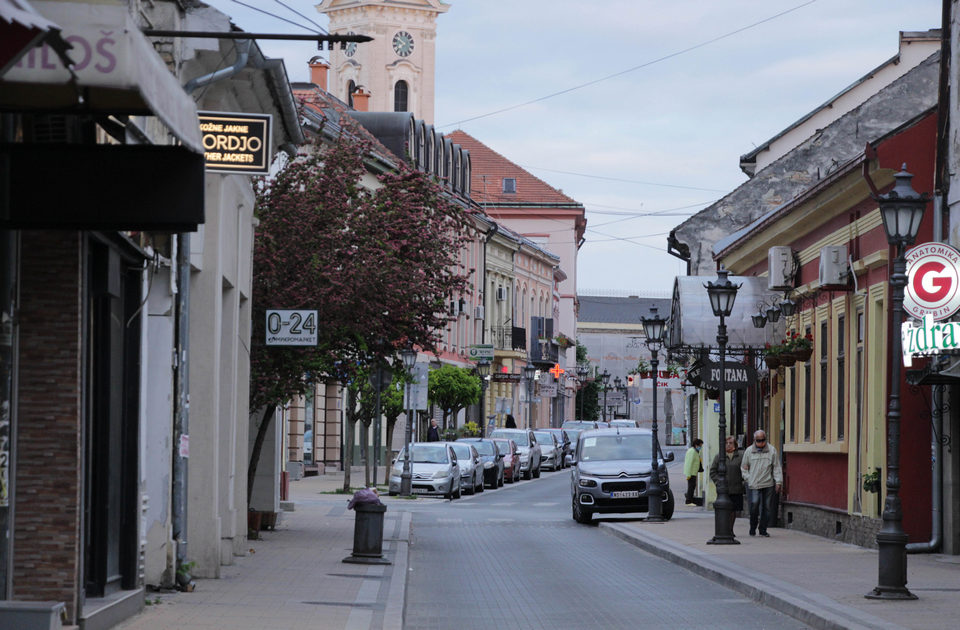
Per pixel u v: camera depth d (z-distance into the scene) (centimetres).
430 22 13275
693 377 4631
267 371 2986
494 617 1889
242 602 1869
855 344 3080
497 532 3725
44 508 1391
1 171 1272
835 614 1747
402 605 1905
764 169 5169
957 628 1603
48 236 1394
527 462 7344
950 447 2689
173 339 1972
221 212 2212
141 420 1748
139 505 1730
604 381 14938
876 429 2836
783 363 3588
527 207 13100
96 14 945
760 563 2564
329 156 3045
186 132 1062
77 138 1420
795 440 3703
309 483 6084
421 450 5628
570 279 13750
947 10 2730
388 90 13112
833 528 3247
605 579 2442
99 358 1606
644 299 19262
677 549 2938
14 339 1364
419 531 3703
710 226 5244
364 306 2975
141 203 1278
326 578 2255
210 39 1981
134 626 1572
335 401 7025
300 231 2906
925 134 2784
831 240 3331
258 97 2444
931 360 2469
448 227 3244
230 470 2434
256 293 2903
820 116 5169
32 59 932
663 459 4256
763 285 3975
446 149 9238
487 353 8494
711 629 1753
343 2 13200
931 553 2698
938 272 2325
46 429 1395
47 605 1153
